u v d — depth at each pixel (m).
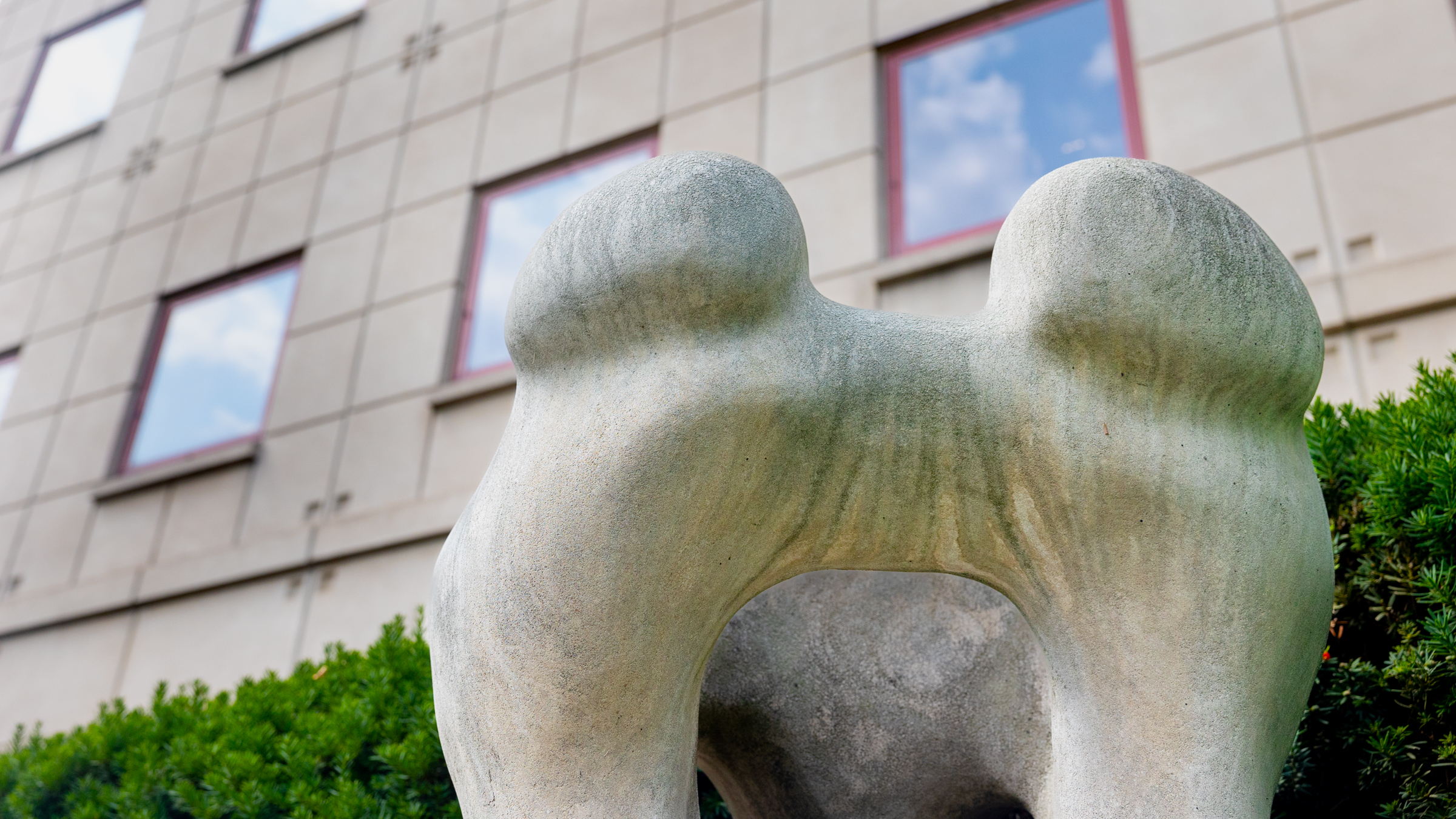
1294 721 1.07
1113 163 1.08
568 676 0.98
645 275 0.99
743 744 1.28
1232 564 1.01
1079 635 1.05
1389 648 1.70
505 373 6.59
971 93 6.37
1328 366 4.68
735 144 6.78
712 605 1.03
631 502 0.97
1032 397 1.03
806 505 1.02
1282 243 5.04
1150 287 1.02
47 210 9.47
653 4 7.69
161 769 2.56
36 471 8.03
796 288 1.04
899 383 1.03
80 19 10.48
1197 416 1.04
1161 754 1.00
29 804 2.75
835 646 1.25
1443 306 4.59
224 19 9.70
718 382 0.98
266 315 7.90
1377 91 5.21
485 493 1.05
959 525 1.05
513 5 8.30
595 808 0.98
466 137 7.87
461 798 1.04
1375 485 1.69
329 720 2.48
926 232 6.08
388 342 7.23
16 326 8.91
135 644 6.89
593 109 7.48
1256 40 5.62
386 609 6.19
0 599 7.58
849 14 6.91
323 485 6.88
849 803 1.24
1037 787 1.15
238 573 6.70
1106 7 6.20
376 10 8.96
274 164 8.58
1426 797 1.51
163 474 7.40
